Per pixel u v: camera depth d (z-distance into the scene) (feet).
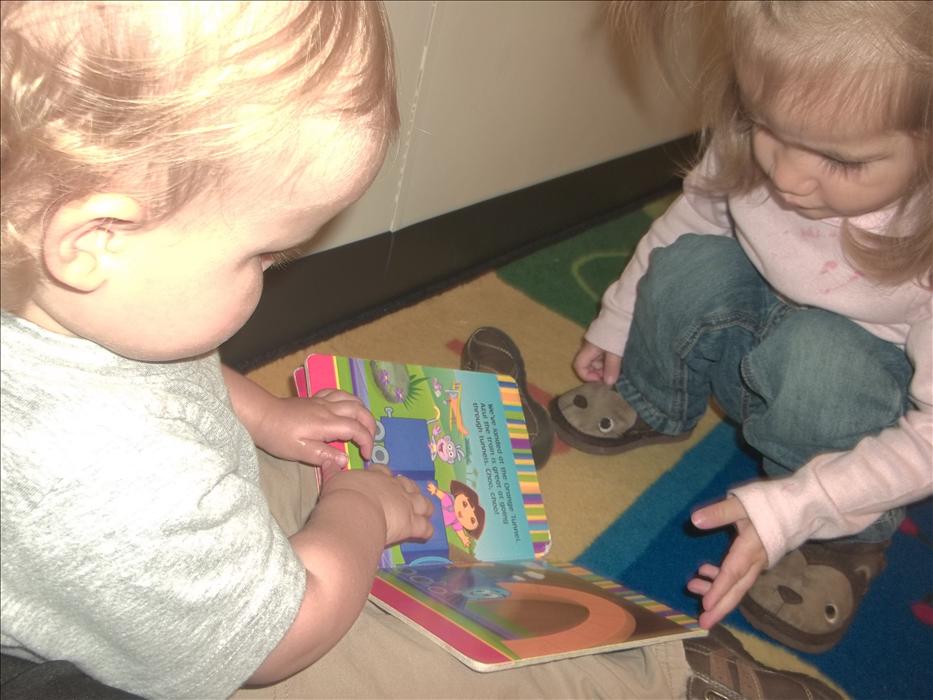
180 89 1.62
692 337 3.84
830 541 3.72
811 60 2.55
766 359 3.66
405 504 2.79
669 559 3.80
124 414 1.96
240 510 2.12
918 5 2.48
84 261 1.76
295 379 3.29
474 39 4.14
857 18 2.50
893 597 3.85
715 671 3.04
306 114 1.74
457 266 4.91
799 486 3.20
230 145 1.69
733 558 3.16
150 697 2.16
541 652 2.42
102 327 1.89
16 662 2.07
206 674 2.10
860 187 2.84
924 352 3.30
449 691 2.63
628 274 4.25
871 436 3.34
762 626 3.59
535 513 3.38
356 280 4.36
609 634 2.66
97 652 2.04
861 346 3.52
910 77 2.53
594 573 3.45
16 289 1.77
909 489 3.20
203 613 2.03
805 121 2.68
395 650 2.66
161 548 1.95
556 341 4.69
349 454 3.02
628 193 5.88
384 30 1.85
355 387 3.20
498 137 4.66
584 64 4.88
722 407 4.17
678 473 4.20
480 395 3.51
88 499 1.88
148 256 1.80
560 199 5.37
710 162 3.81
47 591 1.91
